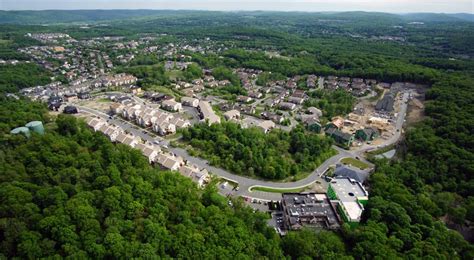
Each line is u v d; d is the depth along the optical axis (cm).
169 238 10100
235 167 17138
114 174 12550
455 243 11762
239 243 10369
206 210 11750
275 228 12988
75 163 13300
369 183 16375
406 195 14112
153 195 11900
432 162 17225
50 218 9750
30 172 12512
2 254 8844
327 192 15538
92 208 10631
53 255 9031
